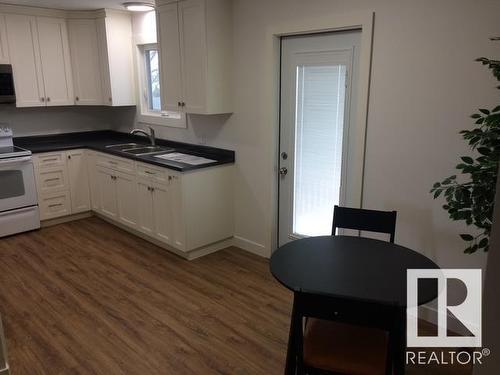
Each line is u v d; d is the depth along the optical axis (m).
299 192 3.56
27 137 4.95
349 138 3.10
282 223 3.77
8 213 4.31
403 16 2.56
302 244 2.22
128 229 4.54
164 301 3.08
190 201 3.67
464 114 2.41
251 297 3.14
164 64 3.95
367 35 2.74
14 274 3.51
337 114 3.15
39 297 3.12
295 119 3.44
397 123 2.71
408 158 2.70
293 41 3.31
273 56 3.38
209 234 3.90
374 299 1.56
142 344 2.56
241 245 4.08
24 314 2.89
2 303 3.03
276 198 3.73
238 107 3.77
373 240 2.28
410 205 2.74
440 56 2.45
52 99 4.77
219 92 3.69
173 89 3.93
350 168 3.13
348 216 2.51
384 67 2.71
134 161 4.07
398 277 1.84
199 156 4.08
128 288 3.27
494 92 2.29
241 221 4.02
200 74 3.61
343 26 2.87
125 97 4.89
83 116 5.40
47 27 4.59
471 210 1.93
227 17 3.59
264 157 3.65
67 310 2.95
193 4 3.50
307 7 3.07
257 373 2.31
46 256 3.88
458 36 2.36
